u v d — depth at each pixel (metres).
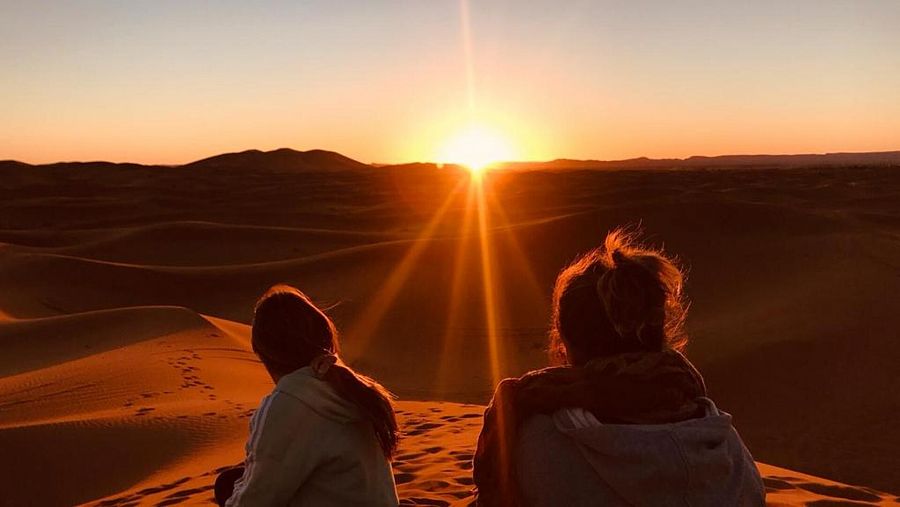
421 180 172.12
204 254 60.44
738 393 22.14
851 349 24.20
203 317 26.61
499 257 44.84
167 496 7.59
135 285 42.19
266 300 3.16
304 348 3.09
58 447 11.91
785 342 25.17
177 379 18.20
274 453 2.91
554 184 141.38
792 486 5.78
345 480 2.99
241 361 21.84
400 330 32.97
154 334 24.31
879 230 48.00
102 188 147.00
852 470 16.38
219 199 119.25
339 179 182.38
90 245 60.44
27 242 66.62
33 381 18.41
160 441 12.20
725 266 42.22
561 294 2.24
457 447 7.66
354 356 29.33
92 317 26.86
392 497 3.16
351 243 63.03
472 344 30.91
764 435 19.05
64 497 10.77
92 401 16.23
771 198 87.12
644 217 50.69
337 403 3.00
